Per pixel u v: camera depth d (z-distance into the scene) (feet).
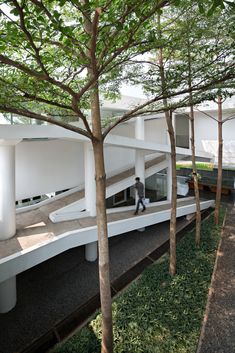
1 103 10.52
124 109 43.47
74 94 10.37
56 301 22.72
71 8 10.23
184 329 17.22
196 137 59.98
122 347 16.03
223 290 21.45
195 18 12.17
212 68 12.39
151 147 34.37
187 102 15.05
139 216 31.91
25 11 6.77
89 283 25.57
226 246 29.86
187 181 62.95
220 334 16.75
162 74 15.51
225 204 48.55
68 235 23.98
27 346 17.79
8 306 21.44
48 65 11.68
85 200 32.17
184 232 36.40
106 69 11.82
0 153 23.58
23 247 22.22
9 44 8.20
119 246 33.81
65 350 16.21
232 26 11.66
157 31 12.27
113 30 8.72
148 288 22.03
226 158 54.24
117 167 48.08
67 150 38.75
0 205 23.77
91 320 19.16
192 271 24.52
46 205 34.94
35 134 22.74
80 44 8.98
